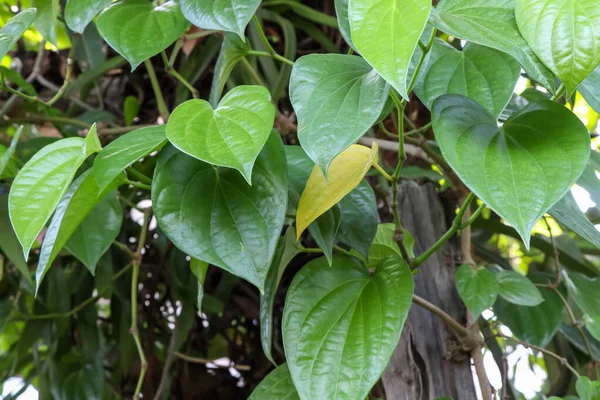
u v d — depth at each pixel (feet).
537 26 2.50
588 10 2.48
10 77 4.17
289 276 4.46
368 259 3.02
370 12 2.36
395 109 4.28
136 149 2.54
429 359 3.47
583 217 3.09
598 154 3.57
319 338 2.68
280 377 2.95
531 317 3.78
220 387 4.87
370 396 3.84
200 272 3.02
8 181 4.21
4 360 5.21
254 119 2.49
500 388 3.92
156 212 2.60
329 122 2.48
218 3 2.77
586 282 3.90
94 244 3.34
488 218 4.90
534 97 3.50
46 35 3.35
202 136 2.46
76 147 2.61
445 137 2.45
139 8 3.04
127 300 4.79
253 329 4.88
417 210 3.76
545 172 2.38
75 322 5.06
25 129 5.55
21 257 3.84
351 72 2.65
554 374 4.26
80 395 4.50
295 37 4.58
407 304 2.63
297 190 2.89
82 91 5.02
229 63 3.22
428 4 2.33
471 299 3.33
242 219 2.59
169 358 4.34
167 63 3.64
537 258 5.34
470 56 2.86
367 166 2.71
